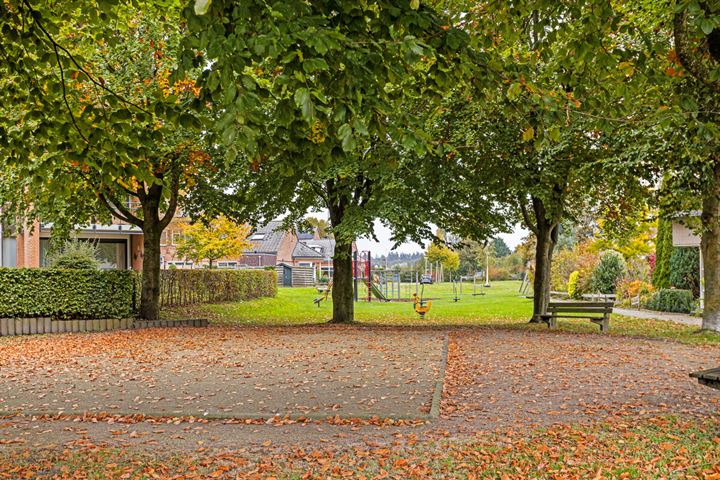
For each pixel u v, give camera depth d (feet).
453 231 66.13
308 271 195.21
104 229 91.35
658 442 19.26
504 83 16.62
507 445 19.38
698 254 89.81
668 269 97.35
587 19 19.66
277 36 11.20
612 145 49.29
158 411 25.11
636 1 39.32
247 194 63.77
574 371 33.40
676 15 20.04
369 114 13.96
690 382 30.09
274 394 28.27
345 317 70.08
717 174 47.62
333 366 35.50
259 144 15.31
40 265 91.09
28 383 32.09
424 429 21.93
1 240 84.17
